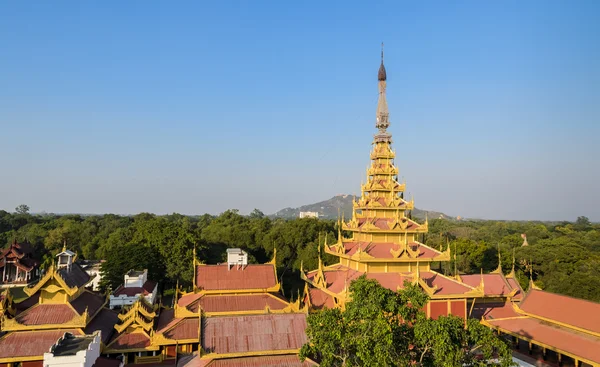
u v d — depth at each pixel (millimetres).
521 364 51156
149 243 97438
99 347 45219
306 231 122688
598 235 175125
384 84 65875
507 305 62969
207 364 43438
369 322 32375
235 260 63094
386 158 63938
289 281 114250
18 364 45344
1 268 122250
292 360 45031
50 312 49844
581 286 84062
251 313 56469
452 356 30047
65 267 57781
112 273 91125
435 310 51125
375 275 54875
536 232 196125
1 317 50438
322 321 34281
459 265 113562
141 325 51875
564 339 49906
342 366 33312
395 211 61469
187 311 53875
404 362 32281
